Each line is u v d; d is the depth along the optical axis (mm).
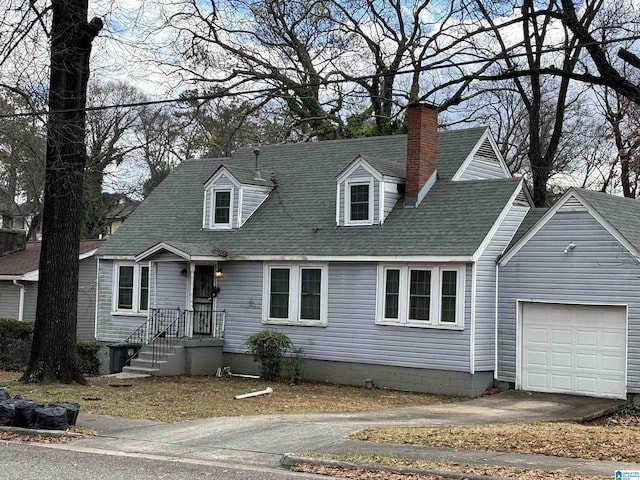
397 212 24531
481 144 26641
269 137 42531
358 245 23891
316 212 26438
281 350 24297
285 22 38219
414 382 22484
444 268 22219
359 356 23578
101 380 23250
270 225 26828
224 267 26781
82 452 12594
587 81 15188
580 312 20953
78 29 20719
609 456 11766
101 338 29250
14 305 33438
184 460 12141
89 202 51438
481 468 10859
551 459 11531
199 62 36750
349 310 23906
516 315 21906
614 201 22125
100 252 29359
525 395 21109
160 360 25344
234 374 26078
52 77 20953
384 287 23266
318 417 16562
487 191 23703
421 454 12000
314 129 41438
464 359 21625
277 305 25469
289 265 25234
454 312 21938
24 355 28844
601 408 18969
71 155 21344
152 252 26734
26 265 33500
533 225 21844
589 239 20703
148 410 17359
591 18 21031
